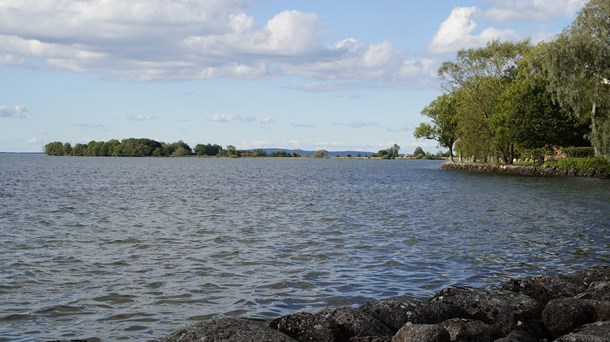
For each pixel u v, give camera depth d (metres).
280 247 19.30
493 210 32.56
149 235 22.11
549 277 11.12
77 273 15.07
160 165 141.88
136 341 9.91
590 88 55.59
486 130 82.38
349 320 8.41
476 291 9.80
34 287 13.52
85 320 11.08
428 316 9.02
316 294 13.00
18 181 61.16
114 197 41.84
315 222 26.62
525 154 84.88
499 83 81.69
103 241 20.53
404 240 20.94
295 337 8.30
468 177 75.75
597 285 10.45
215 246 19.50
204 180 69.62
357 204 36.91
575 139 77.00
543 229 24.14
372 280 14.37
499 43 82.06
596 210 32.06
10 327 10.61
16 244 19.70
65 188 51.22
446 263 16.56
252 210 32.59
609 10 53.31
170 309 11.82
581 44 54.03
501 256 17.70
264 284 13.91
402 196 44.19
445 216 29.39
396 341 7.44
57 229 23.73
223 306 12.05
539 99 74.06
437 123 108.81
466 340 7.79
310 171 108.75
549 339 8.80
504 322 9.02
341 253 18.14
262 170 112.81
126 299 12.54
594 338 7.40
